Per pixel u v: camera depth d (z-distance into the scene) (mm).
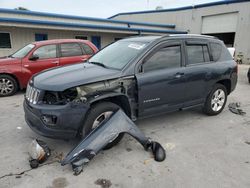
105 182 2670
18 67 6355
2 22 12320
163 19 24344
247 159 3223
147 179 2738
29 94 3350
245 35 17328
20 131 4008
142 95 3582
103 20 17750
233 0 17766
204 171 2914
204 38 4562
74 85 3021
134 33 19172
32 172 2830
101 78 3223
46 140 3670
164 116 4867
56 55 6805
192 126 4359
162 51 3838
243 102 6191
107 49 4512
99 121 3309
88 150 2953
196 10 20922
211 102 4773
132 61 3535
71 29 15266
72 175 2785
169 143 3646
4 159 3107
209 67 4461
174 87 3947
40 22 13695
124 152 3338
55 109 2932
